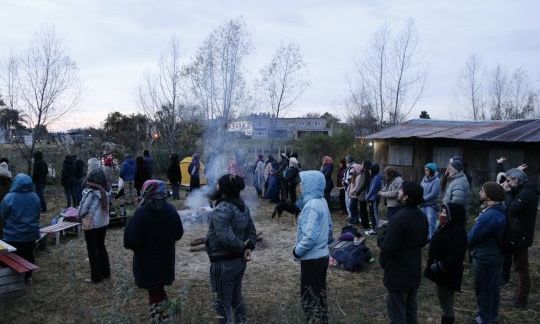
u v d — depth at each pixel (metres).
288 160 14.13
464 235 4.31
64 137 23.44
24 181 6.04
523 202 5.29
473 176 14.84
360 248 7.27
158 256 4.44
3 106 19.11
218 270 4.16
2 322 5.02
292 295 5.88
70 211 9.62
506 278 6.27
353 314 4.93
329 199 12.80
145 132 25.59
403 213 4.04
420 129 17.38
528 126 14.39
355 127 28.66
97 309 4.86
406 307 4.25
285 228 10.38
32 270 6.18
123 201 13.14
